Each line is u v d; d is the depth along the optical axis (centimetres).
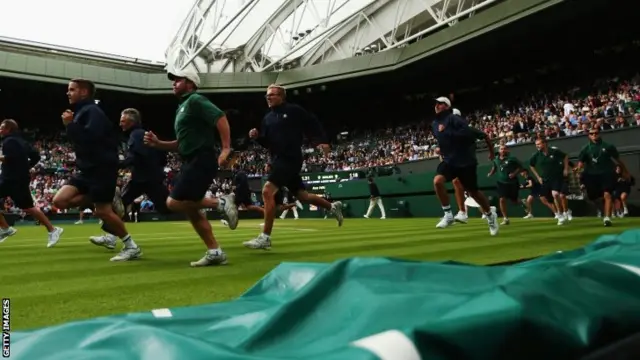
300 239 784
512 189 1059
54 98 3338
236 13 2588
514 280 113
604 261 144
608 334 102
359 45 3097
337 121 3822
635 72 2347
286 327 109
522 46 2456
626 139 1469
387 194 2283
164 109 3741
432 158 2180
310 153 3369
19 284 344
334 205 645
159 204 682
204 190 421
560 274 121
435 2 2467
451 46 2378
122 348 94
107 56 3494
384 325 99
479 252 501
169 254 574
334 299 123
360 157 2983
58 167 3055
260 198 3083
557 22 2147
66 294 299
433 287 125
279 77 3231
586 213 1466
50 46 3269
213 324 131
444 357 81
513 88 2920
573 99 2308
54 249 666
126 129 682
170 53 3562
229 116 3856
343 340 97
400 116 3509
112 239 637
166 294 297
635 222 1004
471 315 90
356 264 144
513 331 88
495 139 1939
